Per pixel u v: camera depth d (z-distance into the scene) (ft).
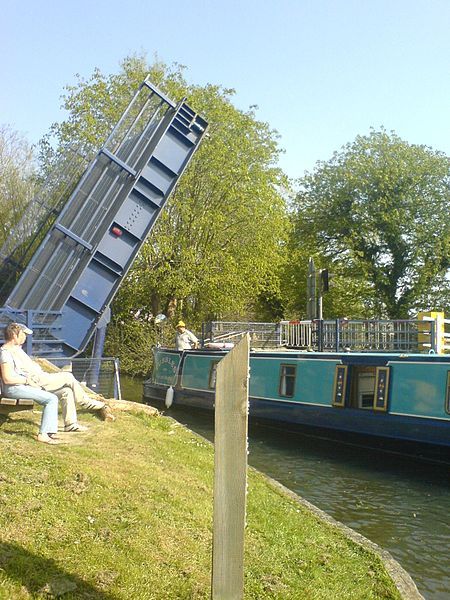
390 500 37.17
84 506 19.80
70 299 53.11
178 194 107.45
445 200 135.74
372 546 23.31
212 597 12.48
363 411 49.01
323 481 41.50
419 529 31.76
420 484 40.73
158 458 27.94
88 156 58.13
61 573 15.40
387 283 137.08
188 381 69.41
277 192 121.90
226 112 109.81
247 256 112.06
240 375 12.46
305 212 148.05
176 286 104.73
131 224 54.24
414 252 134.00
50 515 18.52
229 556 12.45
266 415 57.26
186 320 114.42
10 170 108.37
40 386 29.32
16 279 57.00
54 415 27.09
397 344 68.90
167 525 19.67
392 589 19.03
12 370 27.09
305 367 54.49
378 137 144.36
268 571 18.24
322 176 146.92
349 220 141.08
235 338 82.69
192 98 107.96
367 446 49.14
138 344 107.45
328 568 19.76
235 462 12.45
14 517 17.92
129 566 16.31
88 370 48.60
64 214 52.44
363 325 70.38
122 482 22.80
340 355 51.88
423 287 133.90
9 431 28.17
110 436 30.66
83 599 14.51
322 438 52.70
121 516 19.61
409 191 136.46
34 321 50.29
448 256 132.36
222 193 110.11
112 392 48.55
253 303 144.56
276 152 116.16
